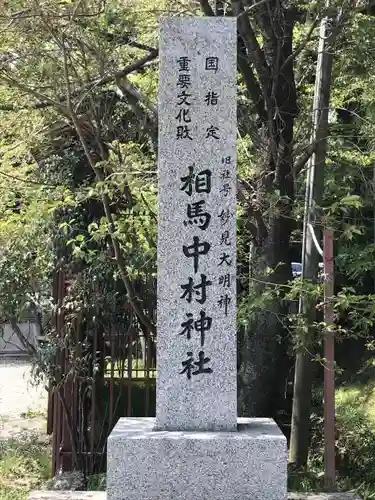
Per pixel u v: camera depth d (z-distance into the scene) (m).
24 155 7.14
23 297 7.58
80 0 5.54
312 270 6.48
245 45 6.70
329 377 6.05
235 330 4.56
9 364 15.79
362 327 7.34
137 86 7.03
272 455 4.21
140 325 7.34
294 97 6.86
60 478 6.96
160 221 4.61
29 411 10.67
